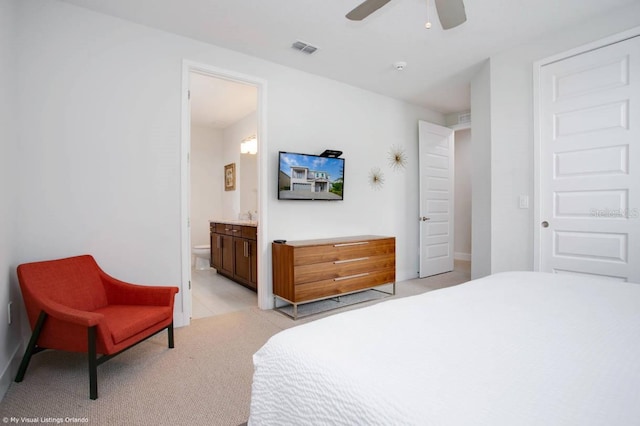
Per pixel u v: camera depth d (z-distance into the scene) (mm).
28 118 2240
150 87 2693
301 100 3543
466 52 3123
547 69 2818
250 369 2098
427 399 656
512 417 598
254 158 5363
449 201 5133
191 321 2963
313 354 866
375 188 4238
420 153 4656
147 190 2688
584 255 2639
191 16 2539
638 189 2377
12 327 2020
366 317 1142
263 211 3303
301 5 2391
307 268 3070
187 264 2873
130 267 2625
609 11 2479
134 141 2629
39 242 2277
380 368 783
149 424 1559
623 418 595
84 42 2438
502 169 3131
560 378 735
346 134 3936
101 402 1726
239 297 3752
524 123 2967
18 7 2195
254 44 2963
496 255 3180
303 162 3494
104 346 1792
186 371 2066
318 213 3701
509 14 2504
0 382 1750
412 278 4680
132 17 2557
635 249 2391
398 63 3334
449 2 1703
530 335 983
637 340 950
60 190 2354
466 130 6273
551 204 2809
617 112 2465
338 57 3221
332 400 732
